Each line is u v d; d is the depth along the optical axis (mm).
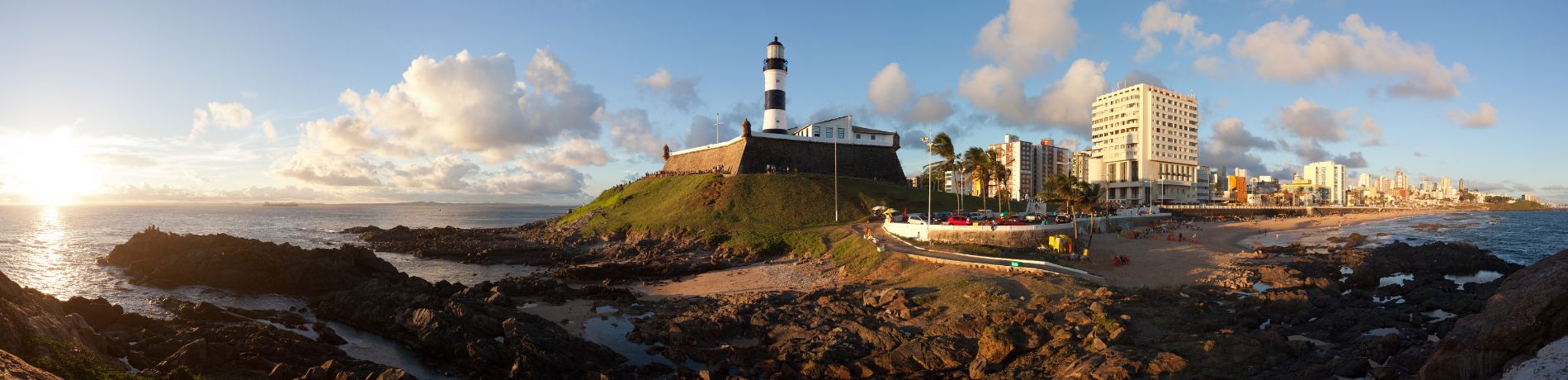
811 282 58656
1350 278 54531
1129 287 45750
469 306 40656
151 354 30281
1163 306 39500
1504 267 63219
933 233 68250
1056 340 33625
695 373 32406
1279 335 31234
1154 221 125812
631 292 57000
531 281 56469
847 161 134125
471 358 33656
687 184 118312
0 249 95125
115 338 32094
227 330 35000
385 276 59875
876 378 31484
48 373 20766
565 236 100312
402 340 38500
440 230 123312
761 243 78875
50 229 160125
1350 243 93000
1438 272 62562
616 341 38844
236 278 56312
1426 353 26547
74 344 25812
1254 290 46406
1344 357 28344
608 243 94812
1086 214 86250
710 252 81125
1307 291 43781
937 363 32781
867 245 66750
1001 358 32594
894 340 35344
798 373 32031
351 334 40469
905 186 136000
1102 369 28312
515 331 35844
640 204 115312
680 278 64562
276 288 55656
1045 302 41062
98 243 109250
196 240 70562
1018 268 50688
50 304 29859
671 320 42312
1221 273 51469
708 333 38406
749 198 102938
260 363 30594
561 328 41094
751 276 63281
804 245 76938
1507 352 22828
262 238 124938
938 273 51281
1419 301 42812
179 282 57438
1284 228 133000
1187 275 51281
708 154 140250
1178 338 32562
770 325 40281
